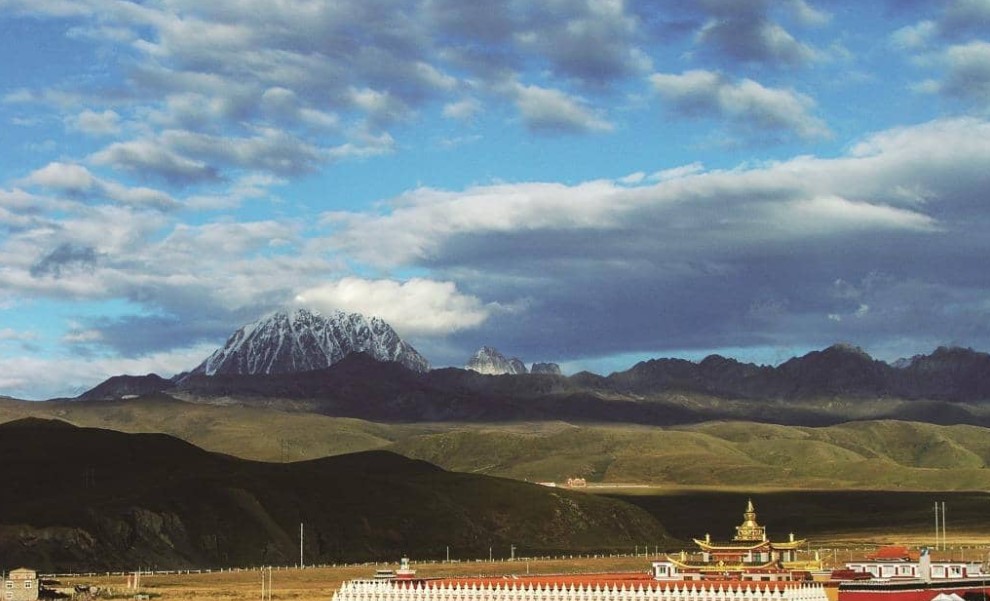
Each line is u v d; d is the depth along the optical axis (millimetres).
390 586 156250
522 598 146625
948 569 154000
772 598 131250
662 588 142500
